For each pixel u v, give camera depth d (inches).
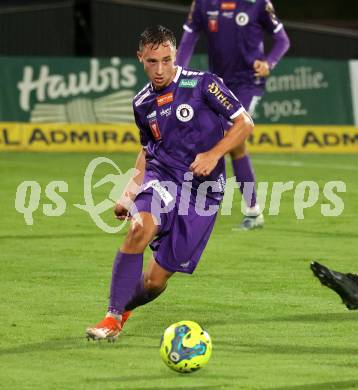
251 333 790.5
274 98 2480.3
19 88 2370.8
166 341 660.1
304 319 840.9
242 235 1286.9
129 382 645.3
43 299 909.8
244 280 1009.5
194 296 933.2
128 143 2422.5
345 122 2541.8
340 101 2539.4
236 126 743.7
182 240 750.5
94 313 855.1
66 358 707.4
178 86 751.7
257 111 2468.0
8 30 2817.4
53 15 2844.5
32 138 2372.0
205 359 658.2
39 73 2383.1
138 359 705.6
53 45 2851.9
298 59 2506.2
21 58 2368.4
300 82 2506.2
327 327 812.0
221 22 1357.0
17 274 1027.3
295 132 2495.1
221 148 737.0
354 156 2425.0
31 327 801.6
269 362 700.0
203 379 653.9
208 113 755.4
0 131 2356.1
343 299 718.5
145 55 739.4
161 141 759.1
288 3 4301.2
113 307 735.7
